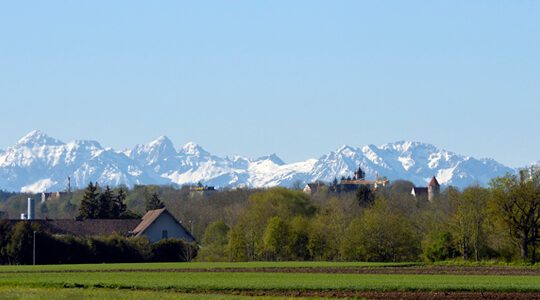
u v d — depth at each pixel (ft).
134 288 549.95
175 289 542.98
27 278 631.56
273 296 492.95
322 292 516.32
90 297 460.55
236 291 530.68
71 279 618.85
